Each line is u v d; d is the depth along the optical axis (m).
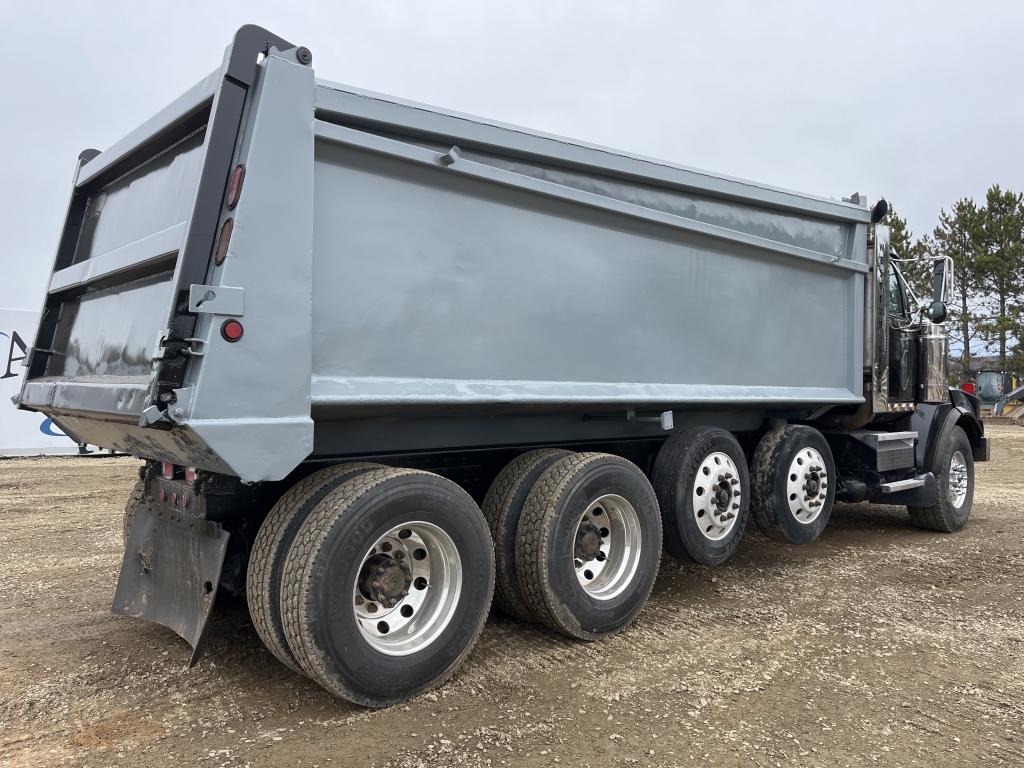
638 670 3.80
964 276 33.56
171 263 3.33
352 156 3.43
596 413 4.88
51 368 4.74
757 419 6.17
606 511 4.49
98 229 4.54
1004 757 2.96
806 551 6.57
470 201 3.88
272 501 3.65
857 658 3.99
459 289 3.82
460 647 3.57
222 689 3.54
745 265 5.47
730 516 5.25
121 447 4.00
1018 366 31.86
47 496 9.38
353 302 3.42
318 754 2.91
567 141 4.23
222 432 2.88
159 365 2.85
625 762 2.87
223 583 3.58
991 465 13.90
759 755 2.94
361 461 3.81
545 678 3.68
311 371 3.20
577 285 4.38
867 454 6.50
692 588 5.36
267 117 3.06
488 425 4.42
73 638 4.24
